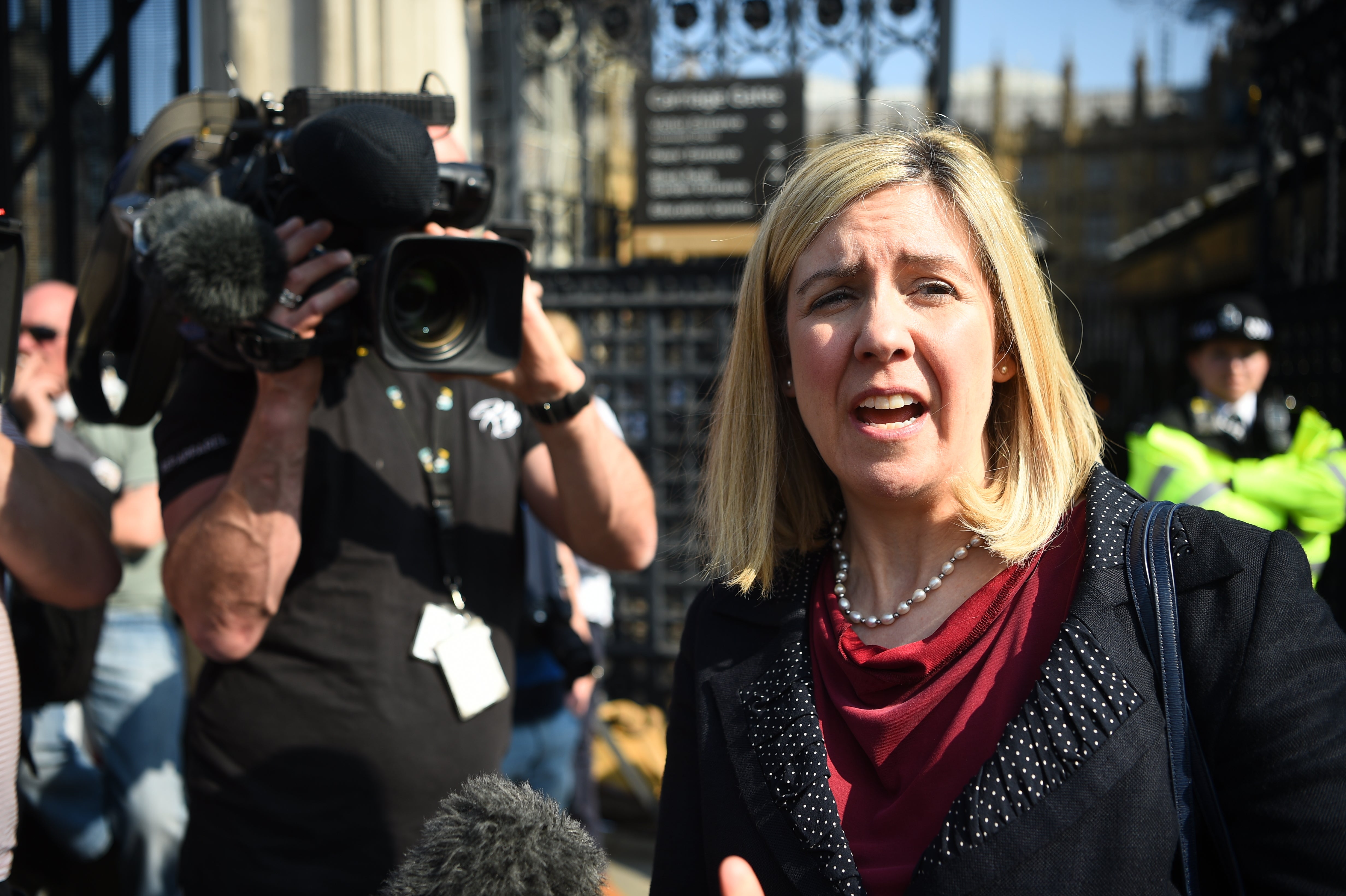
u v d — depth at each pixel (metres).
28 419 2.61
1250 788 0.85
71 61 4.01
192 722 1.67
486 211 1.66
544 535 2.55
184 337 1.64
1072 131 46.94
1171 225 26.56
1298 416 4.79
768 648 1.08
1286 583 0.88
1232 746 0.85
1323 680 0.85
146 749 2.82
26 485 1.57
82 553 1.66
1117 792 0.84
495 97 7.01
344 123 1.40
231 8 3.72
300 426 1.51
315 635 1.57
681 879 1.06
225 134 1.79
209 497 1.62
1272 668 0.85
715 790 1.03
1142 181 46.31
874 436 0.98
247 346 1.46
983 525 0.99
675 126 4.58
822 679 1.03
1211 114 45.25
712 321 4.42
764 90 4.52
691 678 1.15
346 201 1.41
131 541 2.78
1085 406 1.06
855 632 1.05
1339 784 0.82
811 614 1.10
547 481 1.82
